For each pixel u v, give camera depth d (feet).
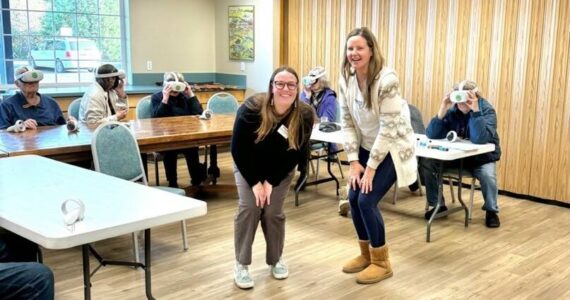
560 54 14.75
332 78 20.47
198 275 10.12
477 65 16.47
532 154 15.62
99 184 7.59
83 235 5.42
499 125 16.21
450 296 9.32
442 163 12.47
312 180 17.58
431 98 17.74
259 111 8.57
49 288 6.15
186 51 23.76
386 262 9.96
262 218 9.60
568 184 14.98
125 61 22.50
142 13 22.15
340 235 12.48
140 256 10.93
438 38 17.31
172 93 16.22
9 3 19.61
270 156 8.91
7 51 19.79
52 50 20.84
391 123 8.89
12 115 13.91
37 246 7.95
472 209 14.10
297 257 11.08
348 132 9.74
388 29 18.58
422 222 13.48
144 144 12.01
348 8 19.62
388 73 8.87
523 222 13.57
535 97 15.38
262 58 22.58
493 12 15.94
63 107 18.49
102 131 10.27
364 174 9.24
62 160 10.87
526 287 9.71
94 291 9.36
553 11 14.74
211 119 15.48
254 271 10.33
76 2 21.16
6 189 7.25
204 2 24.02
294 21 21.48
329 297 9.25
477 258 11.09
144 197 6.84
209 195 15.92
